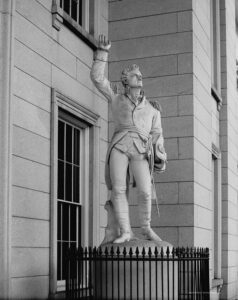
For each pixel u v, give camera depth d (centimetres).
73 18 1262
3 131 880
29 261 938
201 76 1403
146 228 992
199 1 1412
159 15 1353
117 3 1395
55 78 1084
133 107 980
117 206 969
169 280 942
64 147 1160
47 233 1007
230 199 1805
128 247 934
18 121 930
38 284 962
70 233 1164
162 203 1277
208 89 1486
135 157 966
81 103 1193
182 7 1334
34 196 968
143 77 1345
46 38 1055
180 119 1300
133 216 1288
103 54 984
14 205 902
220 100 1739
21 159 933
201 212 1332
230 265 1750
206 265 1072
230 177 1820
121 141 965
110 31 1390
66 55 1137
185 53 1319
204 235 1359
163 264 937
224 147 1780
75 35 1184
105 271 920
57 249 1098
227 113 1797
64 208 1145
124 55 1372
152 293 916
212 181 1669
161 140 999
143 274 884
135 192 1291
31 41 994
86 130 1234
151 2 1363
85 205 1212
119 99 992
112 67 1380
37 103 1001
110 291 921
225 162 1773
